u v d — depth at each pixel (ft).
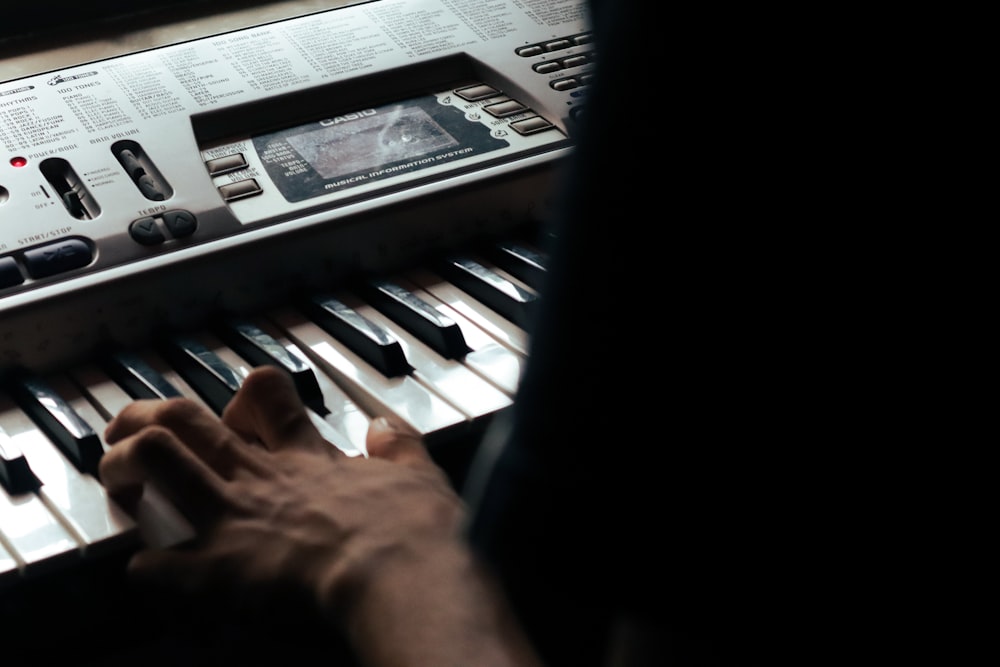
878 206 1.22
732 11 1.21
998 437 1.28
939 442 1.28
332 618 2.18
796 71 1.20
